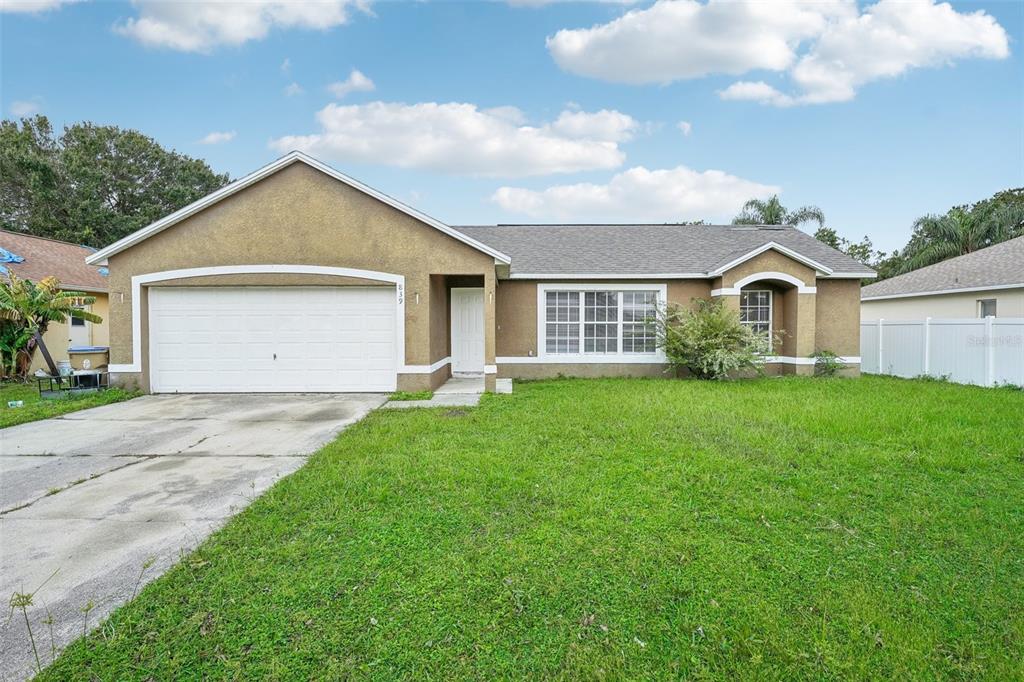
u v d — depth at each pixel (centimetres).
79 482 529
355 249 1109
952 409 846
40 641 272
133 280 1093
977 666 254
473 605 301
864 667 252
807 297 1386
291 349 1122
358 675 246
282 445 677
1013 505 446
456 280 1419
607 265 1462
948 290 1602
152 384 1114
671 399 980
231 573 336
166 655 260
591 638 274
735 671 250
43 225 3094
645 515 422
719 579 329
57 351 1547
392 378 1128
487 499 457
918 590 319
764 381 1280
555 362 1441
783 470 531
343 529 400
